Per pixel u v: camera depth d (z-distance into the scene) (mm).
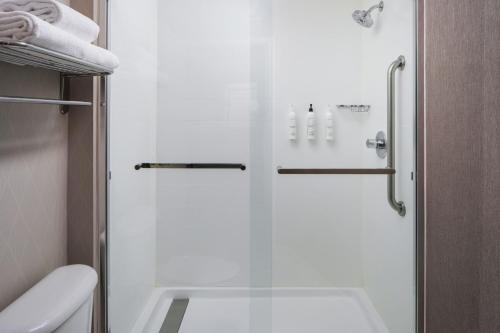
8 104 847
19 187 899
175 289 1310
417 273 1296
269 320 1304
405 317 1324
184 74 1296
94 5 1168
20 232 908
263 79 1292
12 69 859
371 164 1308
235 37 1289
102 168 1218
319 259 1315
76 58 804
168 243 1308
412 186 1312
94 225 1181
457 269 1225
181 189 1305
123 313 1295
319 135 1303
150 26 1293
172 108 1298
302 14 1290
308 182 1306
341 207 1313
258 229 1308
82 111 1150
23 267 925
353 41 1292
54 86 1058
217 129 1298
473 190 1188
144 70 1291
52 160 1063
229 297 1310
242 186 1305
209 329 1300
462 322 1223
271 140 1300
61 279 942
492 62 1120
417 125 1292
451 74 1217
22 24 643
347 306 1315
